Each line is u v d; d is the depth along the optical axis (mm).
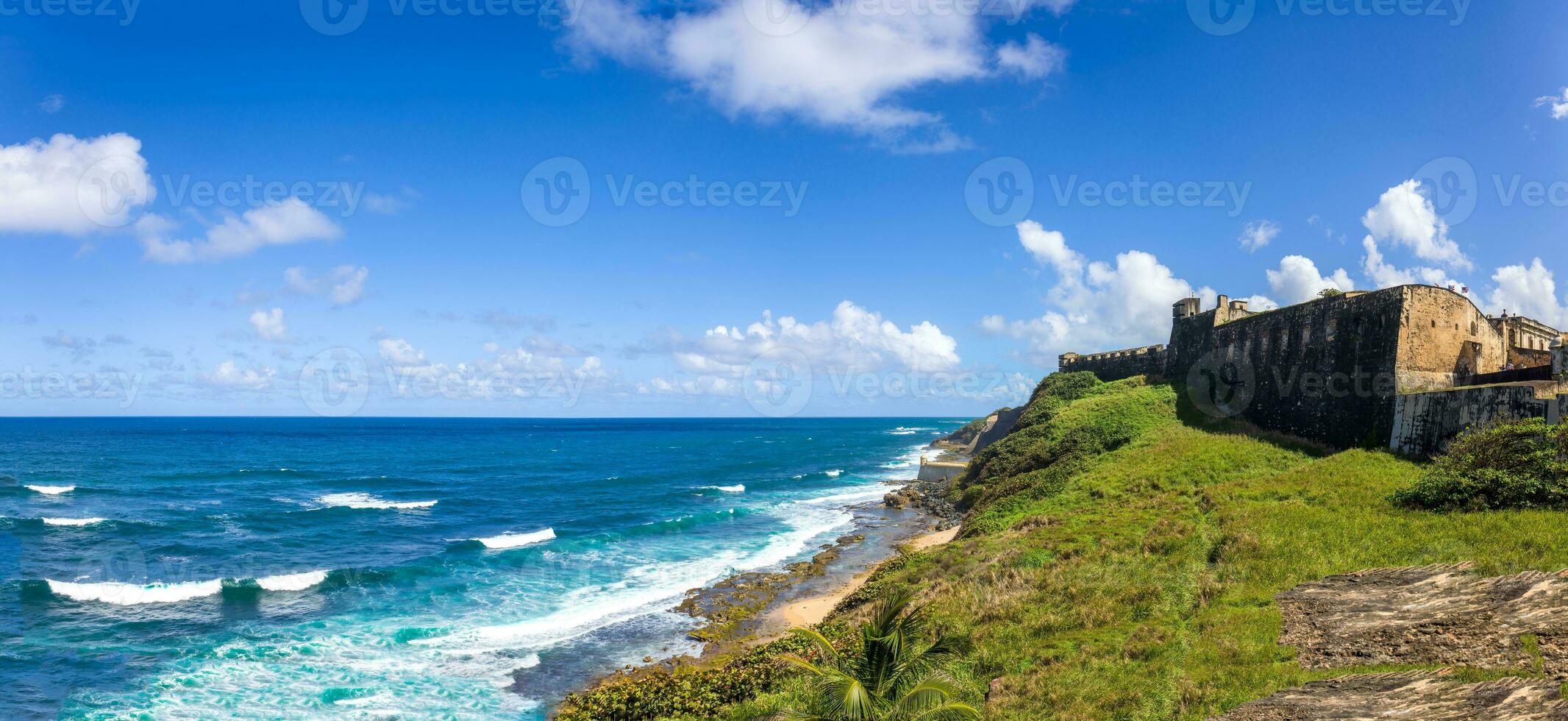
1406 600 20828
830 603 42219
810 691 20734
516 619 39656
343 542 58125
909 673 16641
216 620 38688
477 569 50219
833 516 70875
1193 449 48062
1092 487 45750
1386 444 40688
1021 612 27125
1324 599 22375
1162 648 21812
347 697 29797
